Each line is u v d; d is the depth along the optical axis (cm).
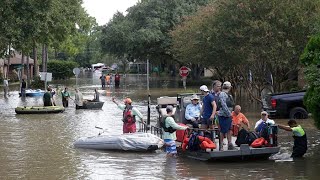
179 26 4978
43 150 1831
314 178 1342
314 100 1580
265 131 1596
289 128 1617
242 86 4069
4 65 7500
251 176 1377
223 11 3041
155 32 6275
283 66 2927
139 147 1773
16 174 1438
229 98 1584
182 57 4591
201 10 4334
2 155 1733
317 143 1873
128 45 6512
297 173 1403
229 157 1545
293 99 2478
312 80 1580
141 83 7025
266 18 2838
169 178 1367
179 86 6016
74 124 2616
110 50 6869
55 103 3759
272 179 1340
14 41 3444
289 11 2766
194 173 1423
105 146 1819
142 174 1422
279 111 2488
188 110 1742
